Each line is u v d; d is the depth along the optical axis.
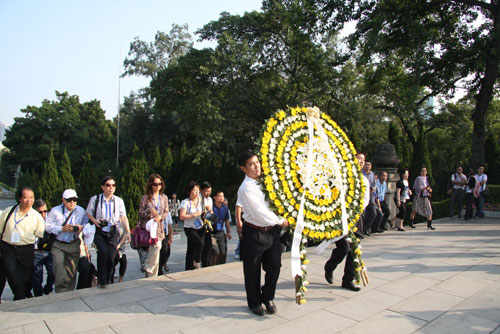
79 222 5.29
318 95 20.45
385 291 4.56
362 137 22.86
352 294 4.46
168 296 4.45
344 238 4.64
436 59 14.71
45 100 42.81
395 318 3.74
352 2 15.65
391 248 7.12
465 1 14.46
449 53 14.62
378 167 9.60
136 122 32.72
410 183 14.52
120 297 4.41
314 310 3.97
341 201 4.39
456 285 4.79
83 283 5.46
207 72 18.62
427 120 25.88
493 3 14.34
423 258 6.28
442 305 4.08
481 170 11.48
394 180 9.56
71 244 5.23
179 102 20.69
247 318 3.78
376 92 18.11
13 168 56.47
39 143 39.72
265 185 3.85
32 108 40.00
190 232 6.37
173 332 3.46
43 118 39.81
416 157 14.62
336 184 4.43
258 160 3.94
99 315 3.88
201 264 6.88
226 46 19.22
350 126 22.28
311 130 4.29
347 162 4.77
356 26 15.77
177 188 22.55
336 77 20.09
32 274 5.59
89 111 43.22
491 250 6.88
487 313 3.85
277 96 21.19
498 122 23.38
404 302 4.18
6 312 3.96
